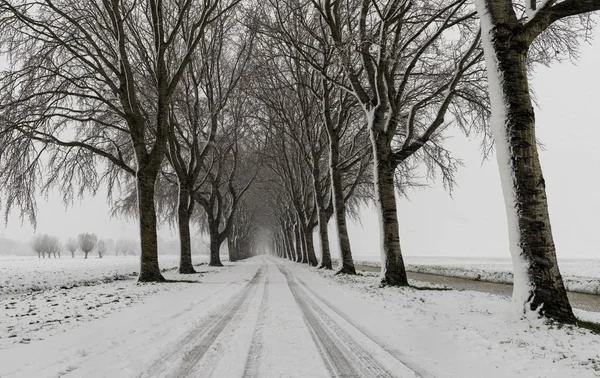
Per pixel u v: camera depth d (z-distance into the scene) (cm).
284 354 479
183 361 450
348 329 621
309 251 3338
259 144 3259
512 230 648
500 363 423
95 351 490
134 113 1585
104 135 1903
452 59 1494
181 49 2167
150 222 1577
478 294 1082
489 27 687
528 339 513
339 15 1570
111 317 742
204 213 4384
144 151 1595
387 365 428
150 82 1945
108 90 1828
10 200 1433
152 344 527
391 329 615
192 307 866
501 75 670
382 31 1241
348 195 2445
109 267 3412
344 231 1941
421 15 1324
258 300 986
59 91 1448
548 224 634
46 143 1486
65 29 1553
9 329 640
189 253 2153
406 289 1163
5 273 2481
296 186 3672
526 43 669
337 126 1981
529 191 635
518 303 631
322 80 1972
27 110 1415
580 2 646
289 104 2675
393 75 1416
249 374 402
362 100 1423
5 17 1389
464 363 430
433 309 781
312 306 871
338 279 1606
